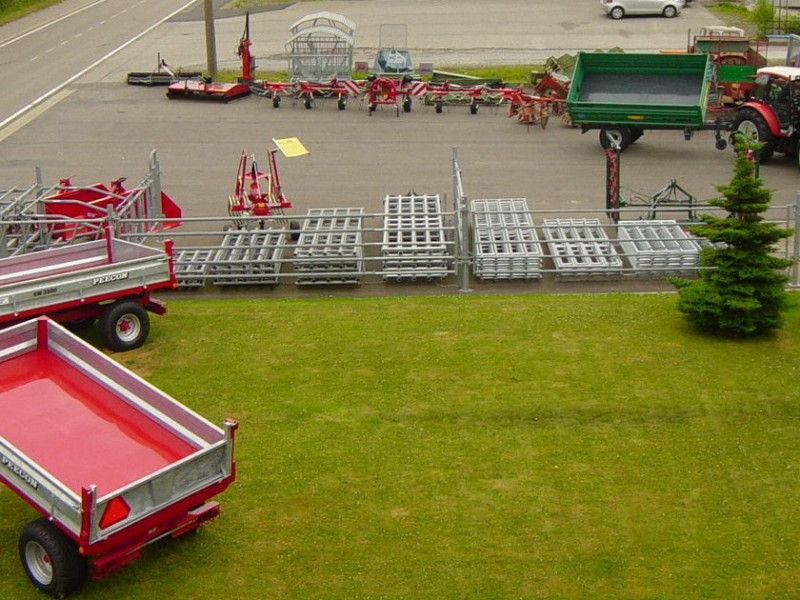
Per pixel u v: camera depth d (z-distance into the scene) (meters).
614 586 9.30
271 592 9.30
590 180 25.22
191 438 9.98
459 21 52.56
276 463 11.45
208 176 26.27
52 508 8.95
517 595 9.20
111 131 31.62
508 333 15.14
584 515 10.40
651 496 10.73
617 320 15.60
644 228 19.31
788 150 26.55
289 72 38.16
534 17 53.25
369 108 34.06
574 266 17.86
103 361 11.07
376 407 12.78
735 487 10.90
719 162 27.00
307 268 18.02
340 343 14.89
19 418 10.73
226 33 50.75
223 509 10.58
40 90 38.44
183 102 35.97
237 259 18.81
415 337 15.06
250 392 13.29
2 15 59.25
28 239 18.50
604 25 50.03
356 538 10.07
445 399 12.95
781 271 17.53
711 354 14.22
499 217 20.69
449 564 9.64
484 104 34.94
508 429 12.16
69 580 9.13
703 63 27.45
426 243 18.22
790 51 32.44
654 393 13.01
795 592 9.21
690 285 15.06
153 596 9.27
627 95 28.05
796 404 12.70
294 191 24.56
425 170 26.48
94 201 19.92
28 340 11.73
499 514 10.43
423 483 11.02
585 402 12.79
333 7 58.19
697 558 9.70
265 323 15.85
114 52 46.53
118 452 10.16
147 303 15.22
